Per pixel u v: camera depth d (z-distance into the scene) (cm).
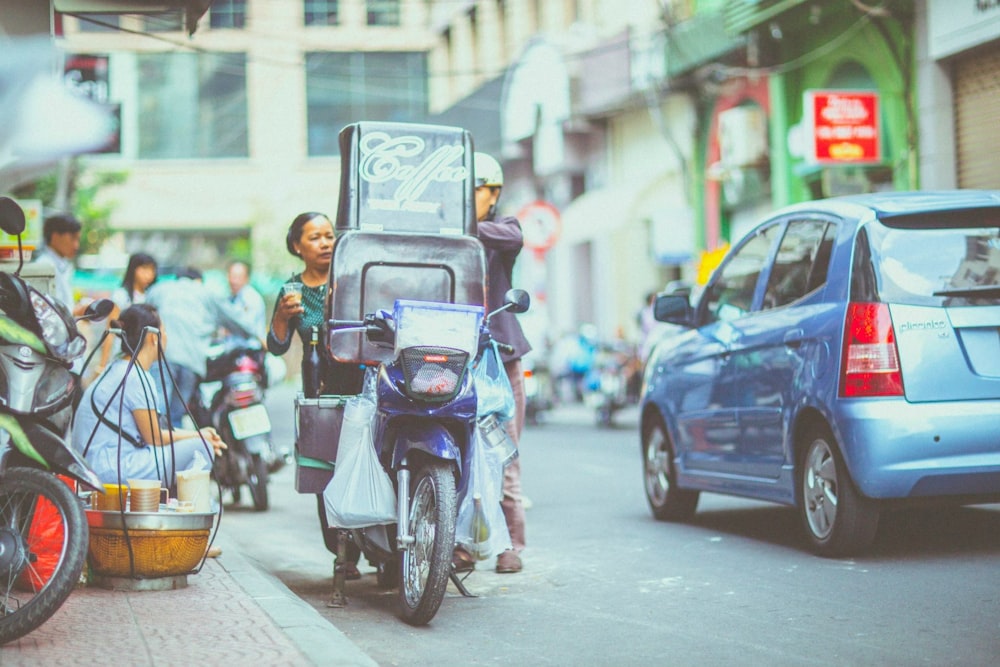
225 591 782
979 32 1894
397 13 6066
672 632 712
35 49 1012
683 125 3086
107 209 3092
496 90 3988
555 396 3022
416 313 729
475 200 890
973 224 916
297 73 6125
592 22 3472
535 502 1367
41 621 620
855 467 882
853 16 2250
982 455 875
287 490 1575
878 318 886
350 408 762
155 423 843
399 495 738
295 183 6153
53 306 682
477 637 715
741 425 1029
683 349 1142
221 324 1333
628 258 3241
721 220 2928
